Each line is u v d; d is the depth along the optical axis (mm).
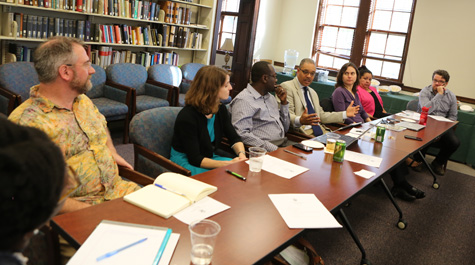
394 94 6184
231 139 2623
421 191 3566
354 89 4094
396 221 3096
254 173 1860
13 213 488
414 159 4523
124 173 1946
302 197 1628
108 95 4379
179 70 5316
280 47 7996
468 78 6039
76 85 1690
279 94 3066
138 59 5246
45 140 557
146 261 1050
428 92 4852
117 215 1295
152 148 2299
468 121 5035
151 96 4855
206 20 6090
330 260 2396
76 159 1745
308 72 3373
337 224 1413
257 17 6793
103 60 4754
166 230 1217
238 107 2777
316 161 2174
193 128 2246
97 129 1856
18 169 482
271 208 1491
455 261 2566
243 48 6961
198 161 2203
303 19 7609
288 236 1292
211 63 6668
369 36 7059
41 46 1636
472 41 5957
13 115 1601
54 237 1269
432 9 6262
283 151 2305
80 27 4414
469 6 5926
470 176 4605
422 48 6418
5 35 3922
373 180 1956
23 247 554
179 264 1065
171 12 5398
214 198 1521
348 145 2590
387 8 6809
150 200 1398
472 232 3041
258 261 1130
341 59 7402
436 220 3199
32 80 3697
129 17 4859
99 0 4477
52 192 532
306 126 3479
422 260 2531
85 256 1038
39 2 3957
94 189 1817
